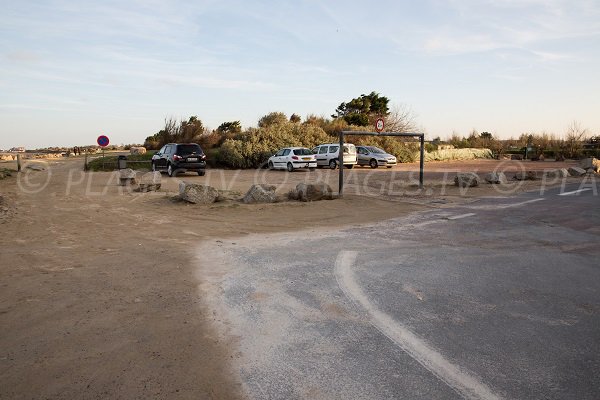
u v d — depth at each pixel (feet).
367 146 103.09
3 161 118.93
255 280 18.85
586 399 10.03
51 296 16.49
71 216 35.06
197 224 32.32
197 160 76.84
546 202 43.86
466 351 12.37
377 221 33.88
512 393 10.25
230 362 11.75
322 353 12.26
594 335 13.43
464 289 17.70
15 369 11.21
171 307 15.61
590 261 22.04
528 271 20.27
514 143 161.99
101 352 12.17
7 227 30.25
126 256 22.70
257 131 108.27
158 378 10.88
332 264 21.39
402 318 14.74
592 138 137.69
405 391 10.33
